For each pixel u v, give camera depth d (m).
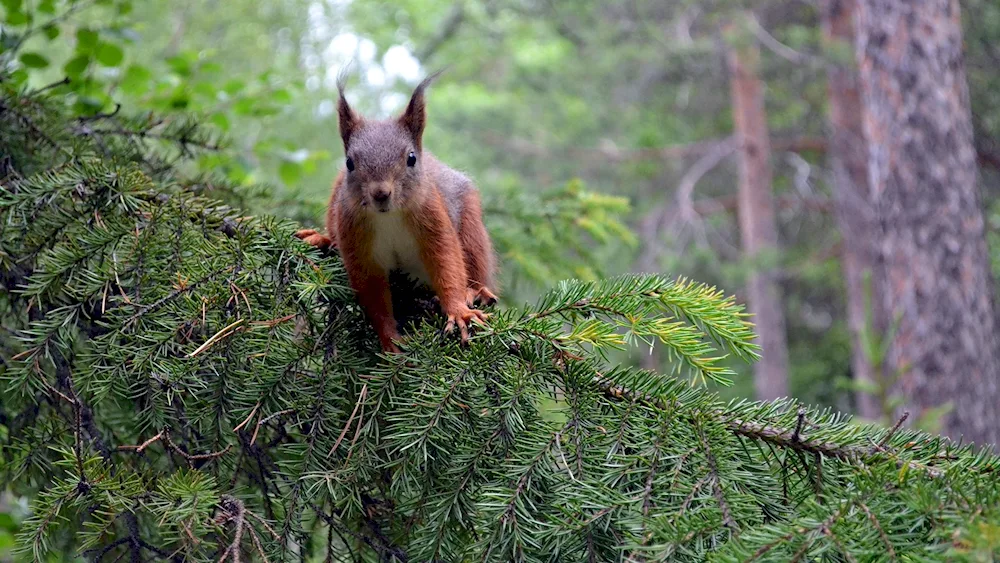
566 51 30.58
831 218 30.14
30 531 5.05
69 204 6.68
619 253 24.89
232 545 4.82
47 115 7.81
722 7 24.42
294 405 5.59
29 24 9.50
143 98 10.72
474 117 28.36
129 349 5.57
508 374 5.47
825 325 30.89
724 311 5.90
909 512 4.33
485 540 4.85
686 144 29.41
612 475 4.89
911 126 17.25
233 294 5.81
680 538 4.34
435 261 6.86
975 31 22.91
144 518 6.66
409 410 5.40
